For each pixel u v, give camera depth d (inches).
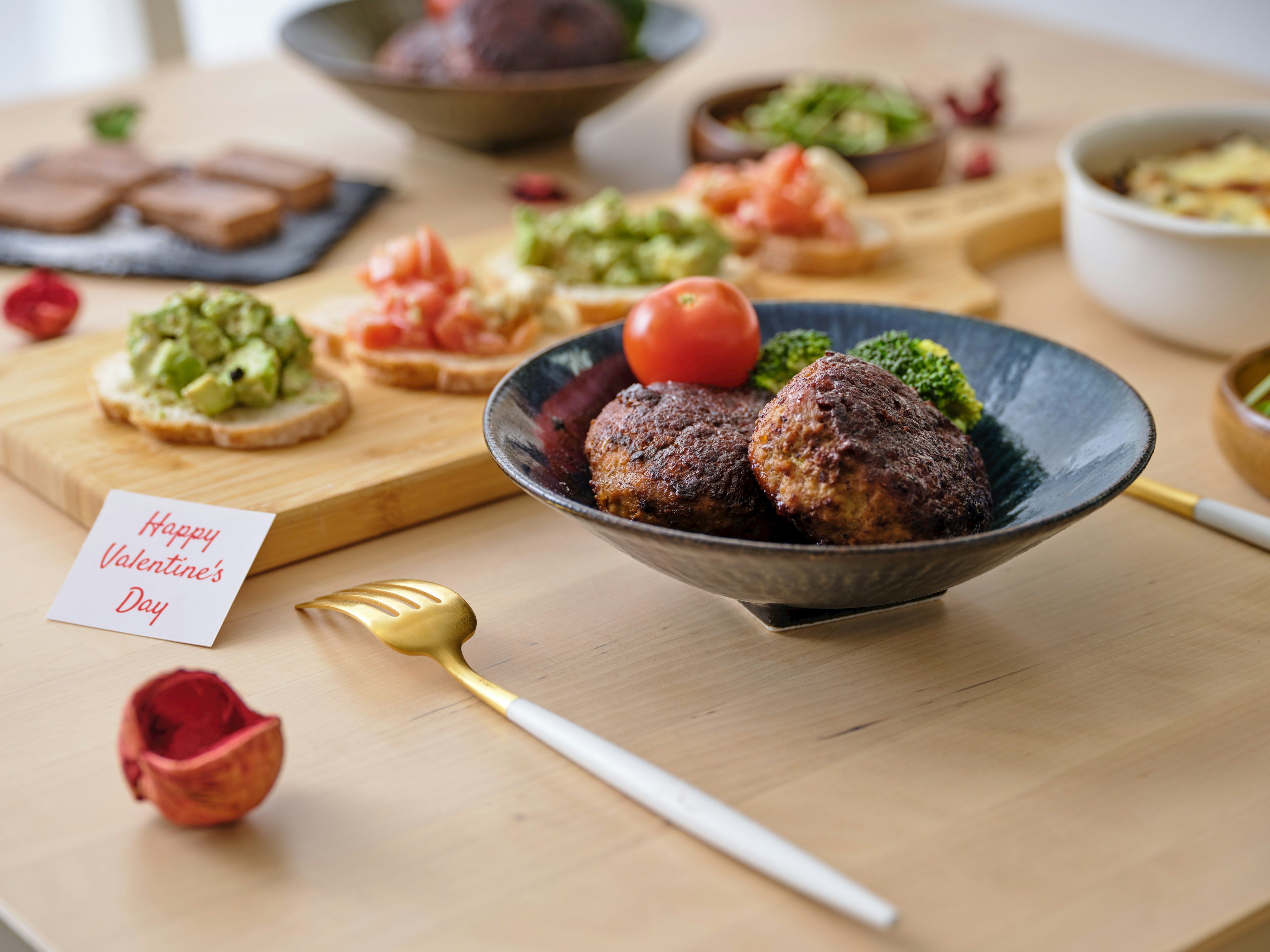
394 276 68.1
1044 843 37.9
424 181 100.9
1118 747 41.9
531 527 57.1
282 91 122.2
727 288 52.3
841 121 99.0
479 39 97.7
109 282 81.4
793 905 35.7
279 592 52.0
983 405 53.4
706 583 42.6
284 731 43.1
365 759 41.8
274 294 75.2
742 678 45.8
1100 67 127.1
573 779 40.8
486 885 36.6
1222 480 58.8
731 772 41.0
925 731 42.9
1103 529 55.1
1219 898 35.8
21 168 97.0
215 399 57.9
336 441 59.5
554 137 105.9
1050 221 89.5
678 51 99.3
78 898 36.3
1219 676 45.5
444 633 46.3
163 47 154.9
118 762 42.0
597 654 47.3
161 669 46.8
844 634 48.3
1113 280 71.0
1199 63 130.7
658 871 37.0
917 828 38.5
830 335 57.1
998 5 183.3
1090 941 34.4
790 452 41.5
